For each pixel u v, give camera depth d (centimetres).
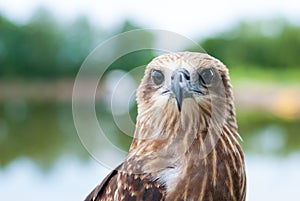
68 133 3347
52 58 4972
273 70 5428
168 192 456
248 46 5381
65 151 2950
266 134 3064
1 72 5800
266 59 5503
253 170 2111
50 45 5297
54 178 2320
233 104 487
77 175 2273
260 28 5631
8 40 5884
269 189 1806
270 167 2153
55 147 3097
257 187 1841
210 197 456
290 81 4441
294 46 5697
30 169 2659
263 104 3784
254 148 2652
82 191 2086
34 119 4238
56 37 5188
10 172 2616
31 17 5928
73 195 2055
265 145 2712
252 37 5412
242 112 3731
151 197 459
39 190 2181
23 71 5662
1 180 2431
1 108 4916
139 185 465
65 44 4428
